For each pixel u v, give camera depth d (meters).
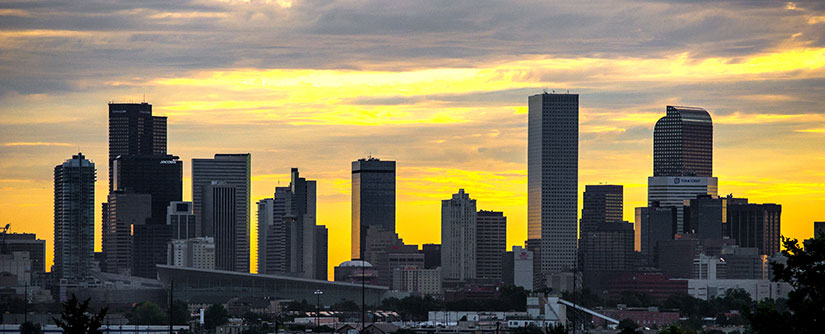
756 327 179.12
